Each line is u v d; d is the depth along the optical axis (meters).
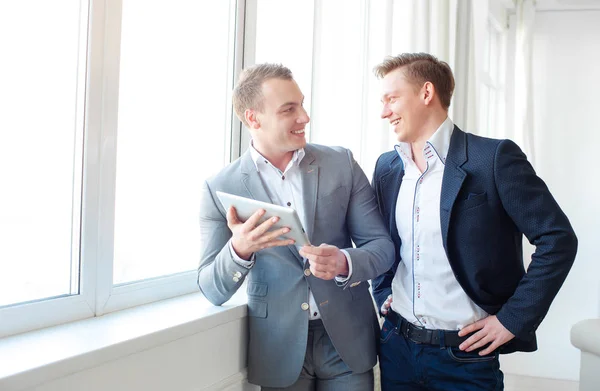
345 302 1.60
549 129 4.60
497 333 1.45
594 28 4.51
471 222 1.47
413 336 1.58
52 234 1.42
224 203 1.45
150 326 1.39
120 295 1.60
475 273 1.48
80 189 1.46
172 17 1.86
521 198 1.43
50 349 1.18
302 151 1.60
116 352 1.23
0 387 1.00
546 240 1.42
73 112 1.45
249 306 1.67
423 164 1.60
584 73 4.54
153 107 1.79
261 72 1.55
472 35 3.10
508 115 4.67
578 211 4.53
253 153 1.61
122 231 1.68
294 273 1.59
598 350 2.01
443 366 1.54
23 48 1.33
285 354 1.59
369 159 2.70
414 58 1.60
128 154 1.69
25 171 1.35
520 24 4.52
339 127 2.73
